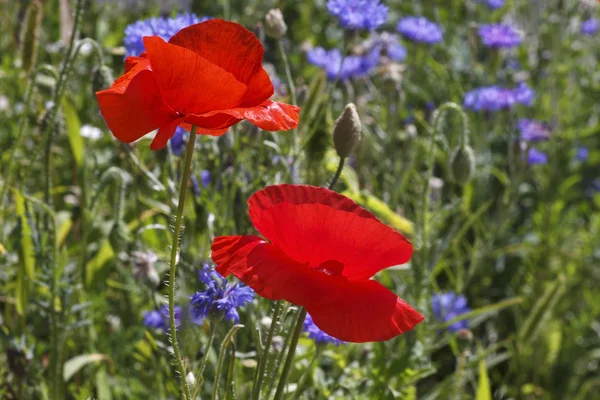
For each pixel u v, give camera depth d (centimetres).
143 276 103
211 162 108
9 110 124
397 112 130
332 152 112
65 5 116
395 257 79
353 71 133
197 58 78
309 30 173
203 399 100
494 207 144
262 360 86
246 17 150
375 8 111
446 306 121
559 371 134
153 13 138
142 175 119
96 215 110
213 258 81
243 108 79
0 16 139
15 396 103
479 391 107
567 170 159
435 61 163
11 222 114
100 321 111
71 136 111
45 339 112
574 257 141
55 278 103
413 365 102
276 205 79
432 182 124
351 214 79
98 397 105
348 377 103
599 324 140
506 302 113
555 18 163
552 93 167
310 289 79
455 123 145
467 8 163
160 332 107
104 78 104
